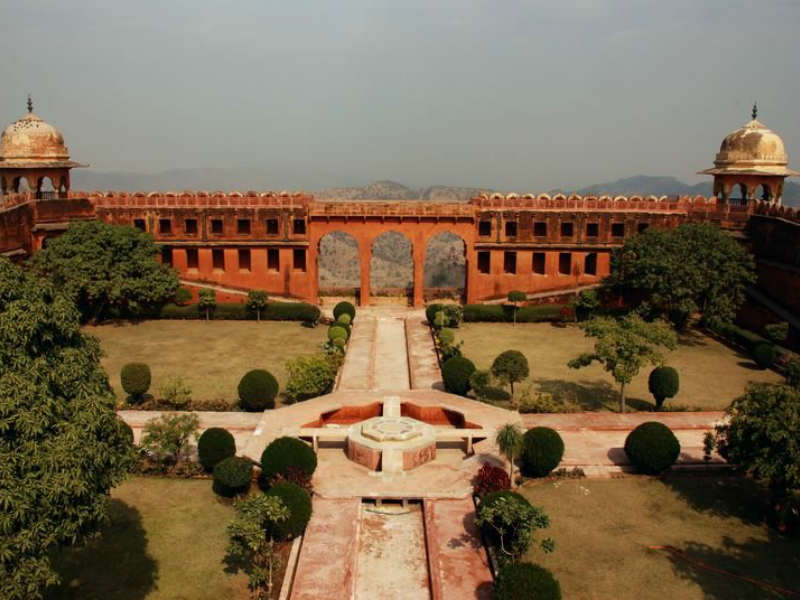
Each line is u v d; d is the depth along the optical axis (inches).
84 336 693.3
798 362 1216.8
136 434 1159.6
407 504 981.2
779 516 893.2
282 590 765.3
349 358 1633.9
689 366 1583.4
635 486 1010.7
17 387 571.8
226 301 2103.8
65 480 570.3
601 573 801.6
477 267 2144.4
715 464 1064.8
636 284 1796.3
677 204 2084.2
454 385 1352.1
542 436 1022.4
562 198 2092.8
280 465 970.7
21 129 2064.5
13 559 534.3
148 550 836.6
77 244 1854.1
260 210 2096.5
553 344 1754.4
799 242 1688.0
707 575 800.3
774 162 2028.8
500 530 803.4
